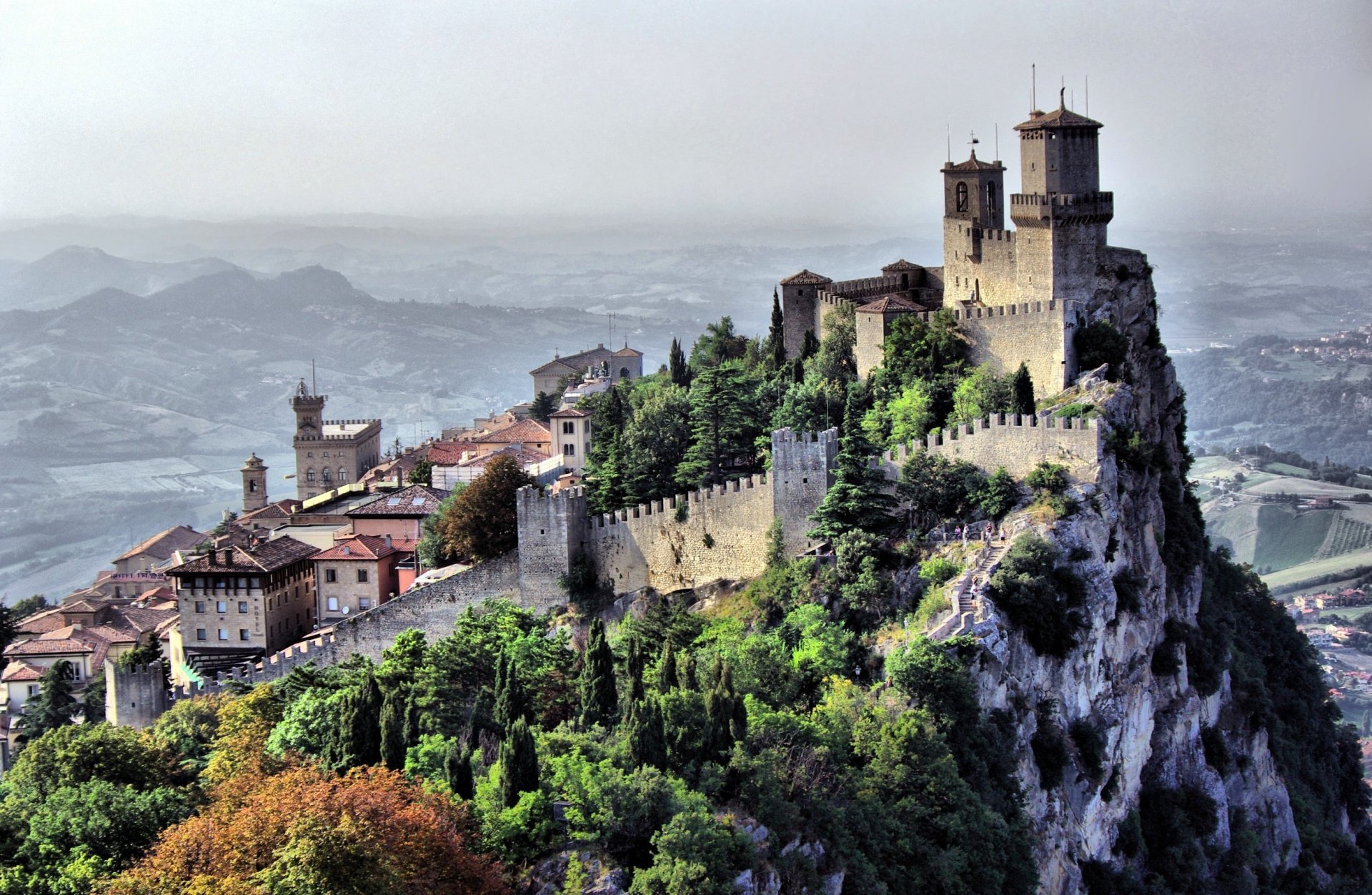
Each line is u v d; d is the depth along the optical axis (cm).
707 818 10900
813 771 12275
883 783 12525
